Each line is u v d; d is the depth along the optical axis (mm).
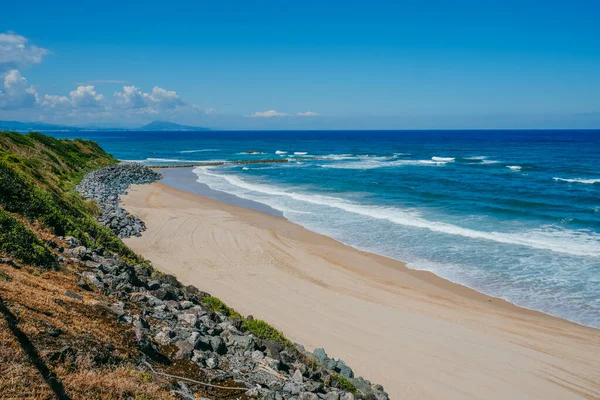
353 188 49219
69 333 7281
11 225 11219
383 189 48000
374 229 30438
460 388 12656
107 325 8312
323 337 14930
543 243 26406
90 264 12602
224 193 46750
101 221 26812
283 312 16734
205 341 9344
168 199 41250
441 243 26922
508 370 13711
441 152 112312
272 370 9250
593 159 85188
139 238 25719
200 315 11352
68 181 40250
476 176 58969
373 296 19031
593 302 18422
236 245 25734
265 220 33031
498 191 45625
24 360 6070
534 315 17438
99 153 71312
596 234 28359
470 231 29391
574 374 13609
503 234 28609
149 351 8031
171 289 13039
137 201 39031
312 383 9156
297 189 49250
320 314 16844
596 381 13289
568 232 28969
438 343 15133
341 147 141750
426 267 22875
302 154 110375
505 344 15234
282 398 7898
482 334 15891
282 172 67750
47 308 7867
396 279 21234
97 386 6258
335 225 31672
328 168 73625
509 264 23031
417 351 14531
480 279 21141
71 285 9945
